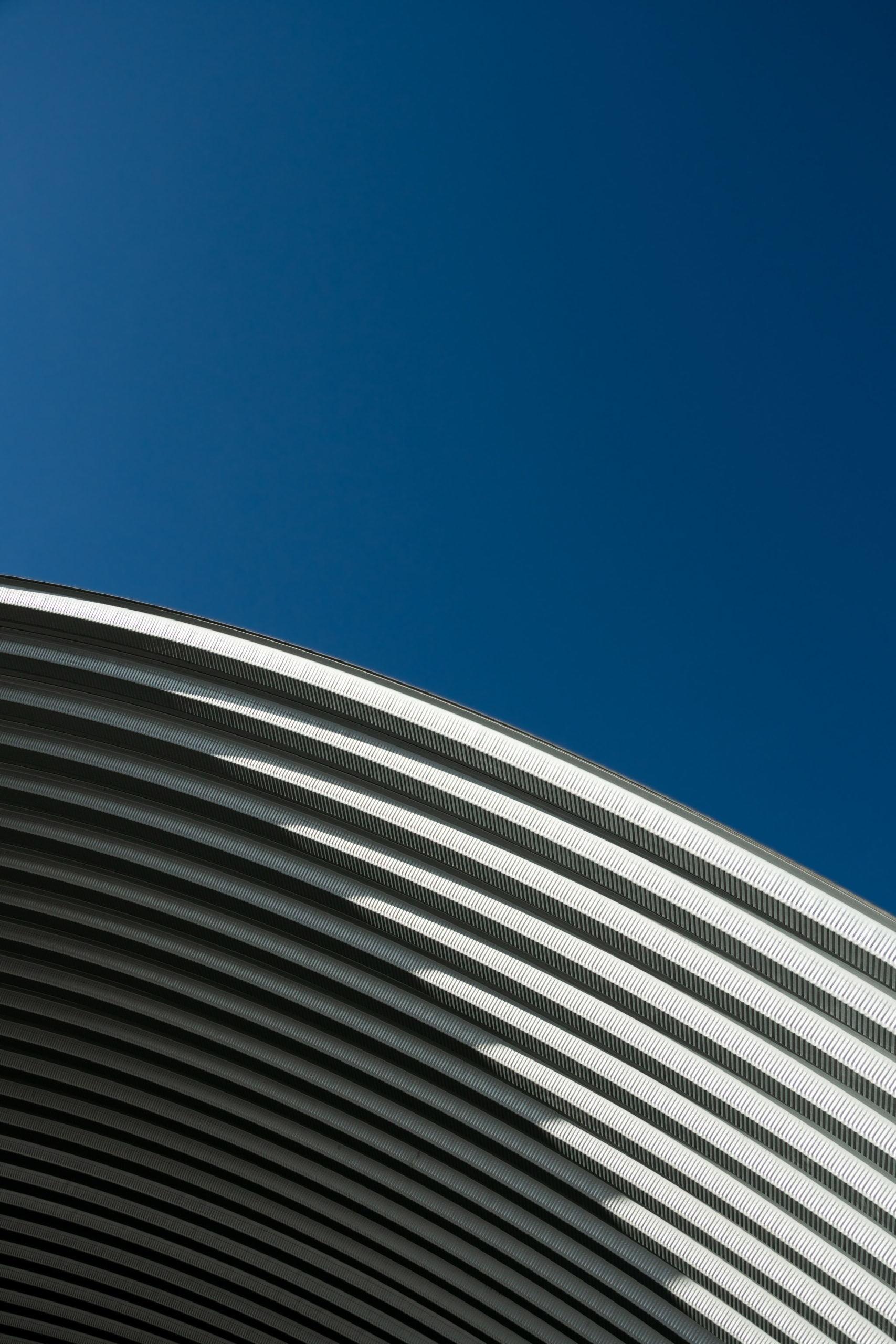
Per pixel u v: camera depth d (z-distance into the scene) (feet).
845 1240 51.78
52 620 57.52
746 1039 51.67
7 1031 74.64
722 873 48.44
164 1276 84.84
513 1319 70.85
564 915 53.78
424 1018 60.54
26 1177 81.61
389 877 57.11
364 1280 77.25
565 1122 59.77
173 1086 73.72
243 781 58.65
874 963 46.24
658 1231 59.06
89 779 62.39
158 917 65.46
